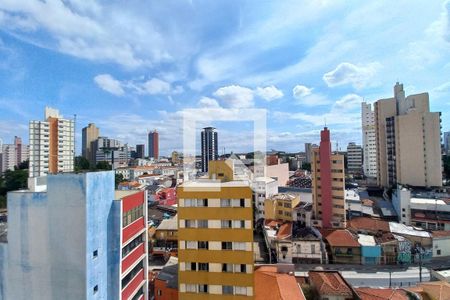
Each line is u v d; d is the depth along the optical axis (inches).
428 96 3019.2
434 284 1086.4
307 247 1771.7
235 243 708.7
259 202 2417.6
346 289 1079.0
